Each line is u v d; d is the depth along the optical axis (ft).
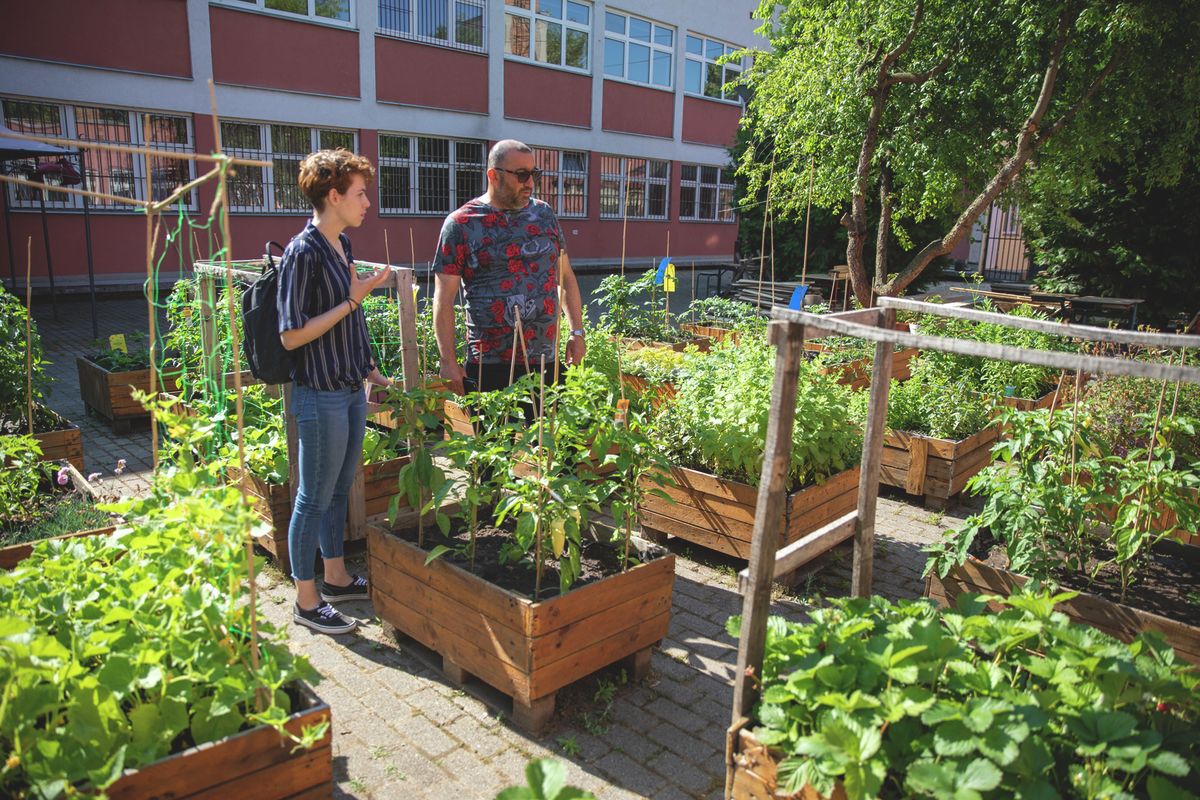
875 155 24.27
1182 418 14.11
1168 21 19.12
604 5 69.46
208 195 49.26
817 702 6.95
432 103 59.36
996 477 12.32
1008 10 21.22
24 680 6.42
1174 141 23.43
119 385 21.62
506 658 9.71
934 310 9.09
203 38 47.47
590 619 9.98
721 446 14.48
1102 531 12.98
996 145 23.50
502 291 12.79
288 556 13.51
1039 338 23.98
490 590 9.75
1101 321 40.55
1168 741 7.02
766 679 7.83
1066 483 12.85
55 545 9.11
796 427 14.46
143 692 7.31
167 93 46.75
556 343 13.50
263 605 12.59
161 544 7.89
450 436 11.27
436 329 12.73
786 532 13.73
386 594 11.50
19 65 41.50
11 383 16.16
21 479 13.06
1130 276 39.91
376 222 58.49
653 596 10.80
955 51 23.25
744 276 49.16
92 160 45.19
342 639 11.75
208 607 7.13
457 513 12.89
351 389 11.27
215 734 6.97
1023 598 8.34
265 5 49.98
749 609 7.50
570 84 68.44
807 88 25.61
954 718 6.50
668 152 78.64
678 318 32.68
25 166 40.19
